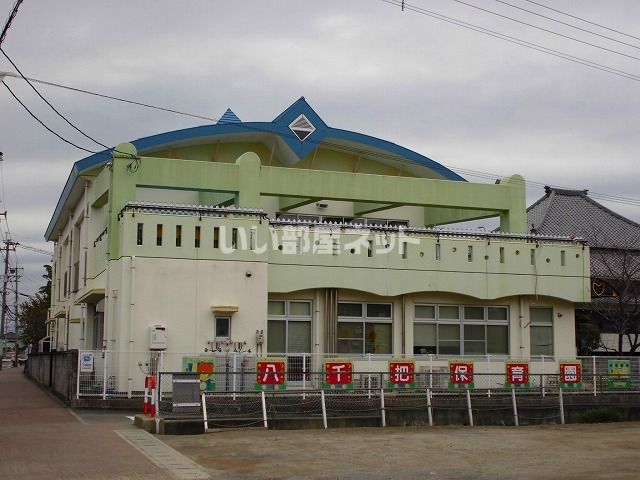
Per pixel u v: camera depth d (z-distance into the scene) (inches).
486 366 1087.0
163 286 987.3
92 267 1251.2
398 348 1128.2
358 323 1121.4
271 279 1060.5
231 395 890.7
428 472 547.8
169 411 848.3
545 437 772.6
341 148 1381.6
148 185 1067.9
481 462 599.5
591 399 1027.9
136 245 984.9
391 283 1112.8
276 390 906.1
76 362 937.5
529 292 1177.4
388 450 659.4
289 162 1354.6
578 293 1206.3
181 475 513.3
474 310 1177.4
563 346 1211.9
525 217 1274.6
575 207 1895.9
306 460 597.9
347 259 1096.2
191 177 1090.7
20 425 769.6
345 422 831.7
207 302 1001.5
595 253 1670.8
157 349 965.2
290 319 1086.4
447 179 1402.6
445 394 973.8
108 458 570.6
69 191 1400.1
